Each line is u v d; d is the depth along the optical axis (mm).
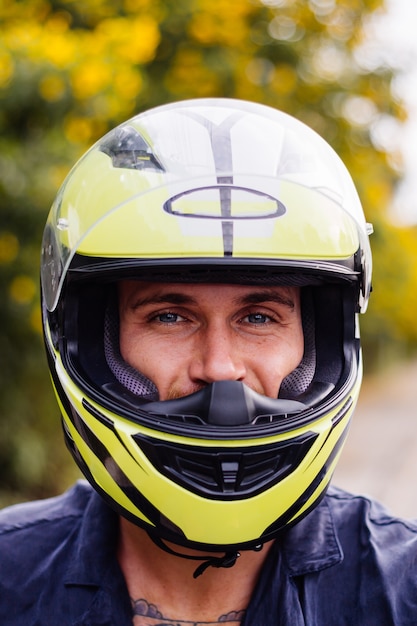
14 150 3582
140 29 4082
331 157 1508
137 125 1443
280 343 1355
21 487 4477
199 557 1306
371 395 13008
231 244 1243
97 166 1417
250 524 1271
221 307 1299
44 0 4277
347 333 1459
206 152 1340
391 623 1298
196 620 1365
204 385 1311
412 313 17750
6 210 3611
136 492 1295
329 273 1325
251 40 7535
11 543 1477
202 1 5902
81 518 1521
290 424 1274
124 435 1284
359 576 1357
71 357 1393
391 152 9375
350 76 8680
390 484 6266
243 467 1248
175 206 1274
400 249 11891
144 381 1345
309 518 1433
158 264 1245
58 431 4852
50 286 1447
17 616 1392
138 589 1389
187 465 1256
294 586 1348
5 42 3613
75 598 1377
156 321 1341
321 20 8164
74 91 3633
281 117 1526
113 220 1301
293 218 1300
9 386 4301
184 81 6090
